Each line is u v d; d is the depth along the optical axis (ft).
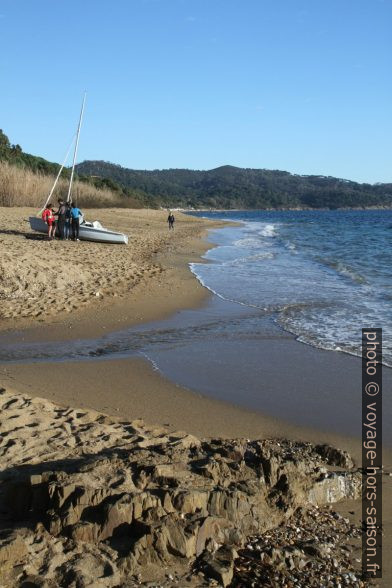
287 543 14.34
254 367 30.63
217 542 13.66
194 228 172.86
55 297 46.32
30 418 20.43
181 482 14.47
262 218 375.25
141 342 35.35
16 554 12.01
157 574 12.48
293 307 47.01
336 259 89.10
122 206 259.19
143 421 22.08
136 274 60.54
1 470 15.87
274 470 16.01
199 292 53.67
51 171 255.09
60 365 29.94
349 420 23.50
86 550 12.50
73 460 16.25
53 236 85.76
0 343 34.24
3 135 268.21
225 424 22.61
